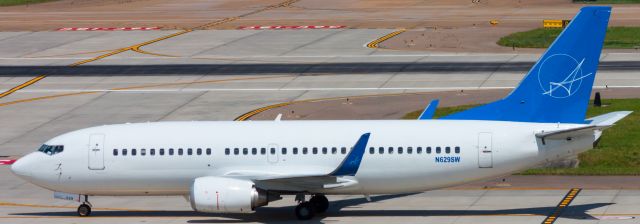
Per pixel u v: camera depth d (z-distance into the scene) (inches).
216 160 7564.0
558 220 7347.4
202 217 7775.6
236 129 7662.4
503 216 7549.2
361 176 7480.3
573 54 7440.9
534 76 7519.7
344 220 7539.4
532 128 7450.8
